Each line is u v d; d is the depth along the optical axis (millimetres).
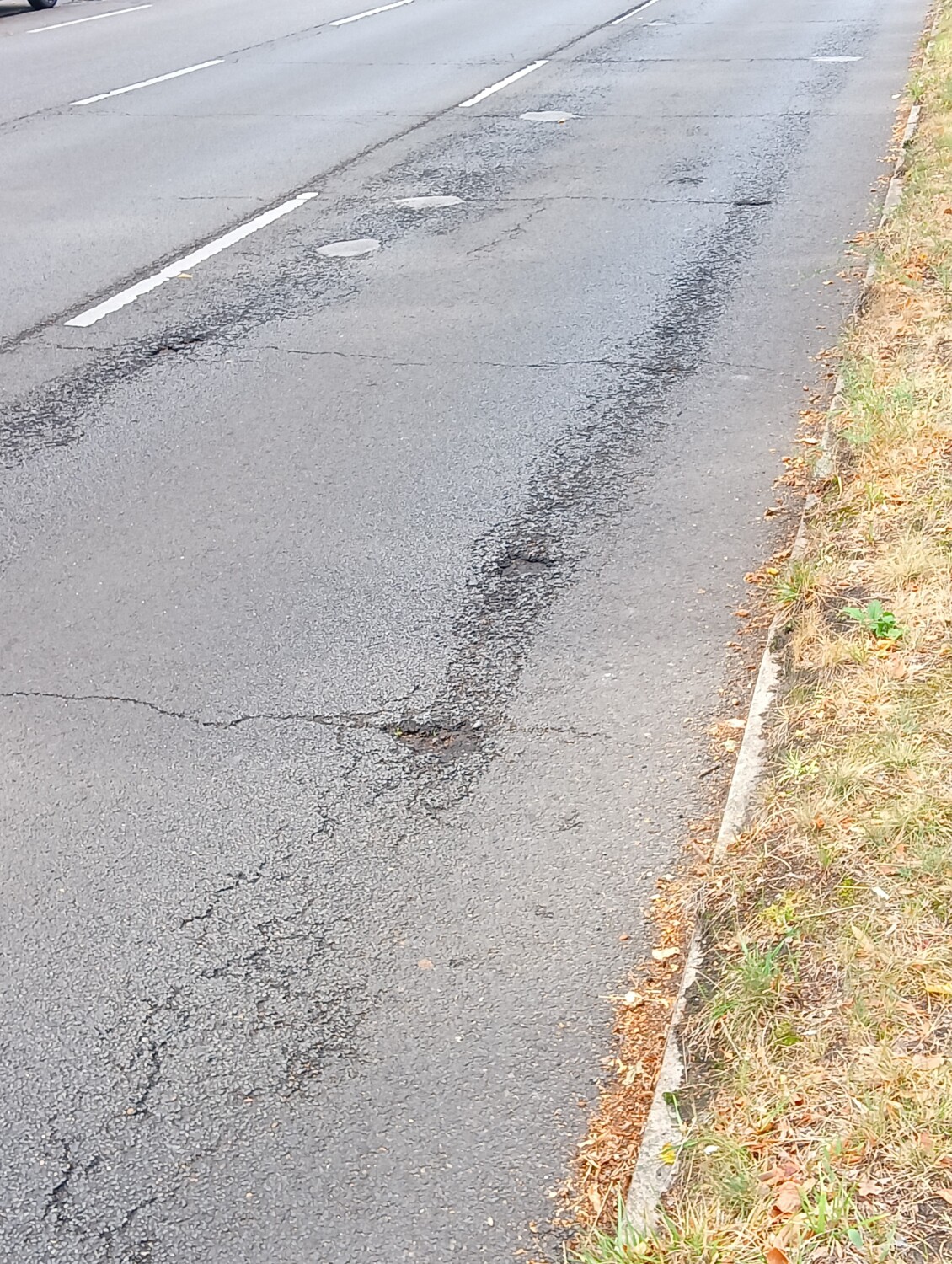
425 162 12586
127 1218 3004
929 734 3967
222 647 5121
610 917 3752
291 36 20688
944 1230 2580
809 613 4723
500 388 7441
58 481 6527
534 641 5062
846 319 8102
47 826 4230
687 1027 3225
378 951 3688
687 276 9156
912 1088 2859
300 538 5898
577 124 14000
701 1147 2859
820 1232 2586
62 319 8758
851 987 3158
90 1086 3332
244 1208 3006
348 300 8945
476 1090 3252
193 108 15367
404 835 4117
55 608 5426
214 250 10062
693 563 5527
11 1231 2986
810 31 19375
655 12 22203
